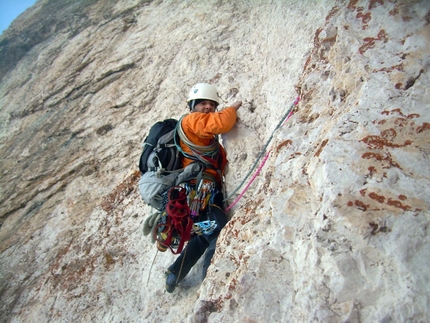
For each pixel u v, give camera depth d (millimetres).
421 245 1516
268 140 2906
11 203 5660
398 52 2113
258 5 4926
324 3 3502
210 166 2949
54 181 5492
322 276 1687
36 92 7449
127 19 7348
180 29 5887
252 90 3834
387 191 1660
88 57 7152
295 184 2064
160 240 2766
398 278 1510
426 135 1770
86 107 6254
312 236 1790
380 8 2346
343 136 1925
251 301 1912
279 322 1800
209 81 4496
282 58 3648
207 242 2902
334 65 2479
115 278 3650
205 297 2186
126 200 4406
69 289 3861
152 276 3396
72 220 4758
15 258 4773
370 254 1599
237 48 4652
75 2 9484
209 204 2869
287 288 1854
